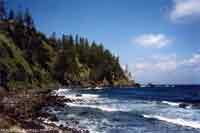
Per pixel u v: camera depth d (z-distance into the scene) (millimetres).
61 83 96188
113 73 131125
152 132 17469
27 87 59281
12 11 101750
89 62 126875
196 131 17719
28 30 99125
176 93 72250
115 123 20766
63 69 99500
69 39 123812
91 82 114938
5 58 56281
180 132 17469
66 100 38969
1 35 70500
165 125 19844
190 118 23047
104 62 126125
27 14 101438
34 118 20578
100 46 134250
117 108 30766
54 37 120562
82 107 31562
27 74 64250
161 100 43219
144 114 25625
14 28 90500
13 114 19469
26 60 75500
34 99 35656
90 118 23219
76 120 22141
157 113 26281
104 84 119625
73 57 111250
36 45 93938
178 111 27750
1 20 93125
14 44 77188
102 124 20359
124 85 133125
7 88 48000
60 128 16984
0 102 24344
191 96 56344
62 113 26391
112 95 55344
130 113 26266
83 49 128625
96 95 52438
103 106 32875
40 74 78750
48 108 30234
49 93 50875
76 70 110312
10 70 53688
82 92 64875
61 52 105625
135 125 19906
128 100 41750
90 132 17234
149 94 64812
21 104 28000
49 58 100062
